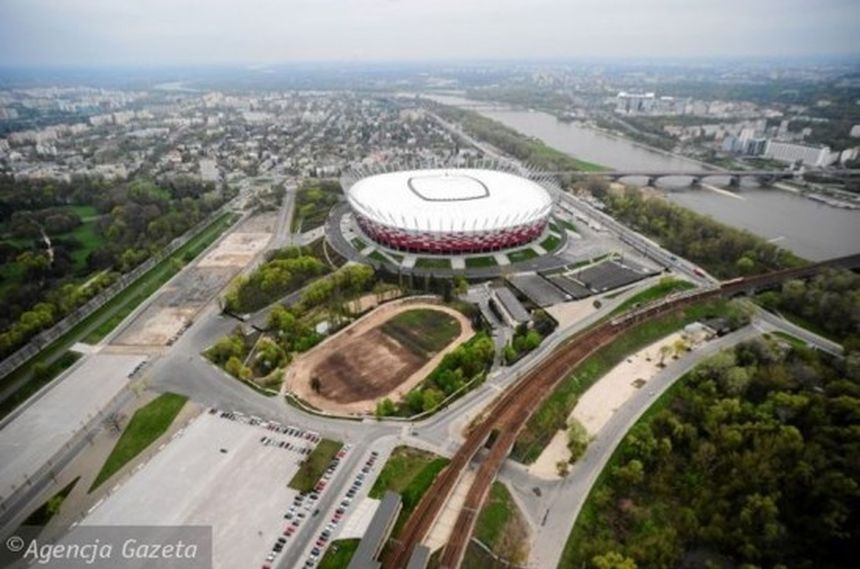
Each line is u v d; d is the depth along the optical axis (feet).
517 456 508.12
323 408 569.64
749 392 579.07
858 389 531.50
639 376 625.00
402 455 504.02
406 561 395.96
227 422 552.82
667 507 454.81
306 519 439.22
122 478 488.02
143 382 622.54
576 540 425.28
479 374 605.31
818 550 404.98
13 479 494.59
